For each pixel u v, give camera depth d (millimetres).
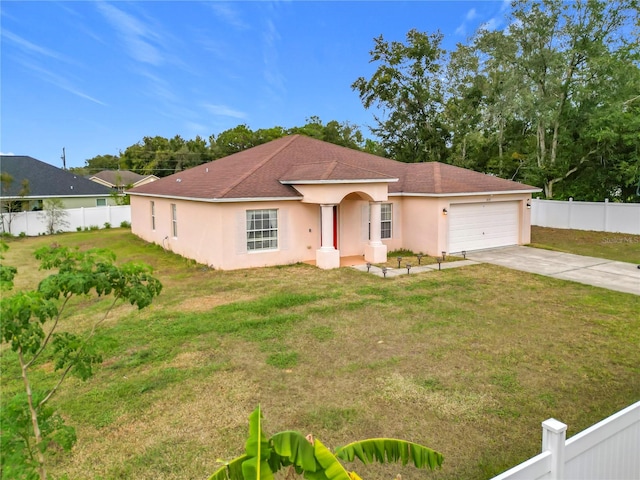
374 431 5352
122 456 4973
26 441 3195
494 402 6016
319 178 15141
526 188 19391
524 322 9406
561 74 28312
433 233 17609
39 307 2840
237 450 5020
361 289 12398
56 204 28547
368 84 37250
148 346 8281
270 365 7336
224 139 72000
